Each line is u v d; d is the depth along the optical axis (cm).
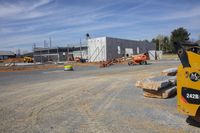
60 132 688
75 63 5381
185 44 668
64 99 1146
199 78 636
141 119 788
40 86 1641
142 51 7362
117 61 4712
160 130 682
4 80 2184
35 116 857
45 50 6812
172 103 998
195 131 671
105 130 694
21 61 7531
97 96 1201
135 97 1144
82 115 856
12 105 1049
